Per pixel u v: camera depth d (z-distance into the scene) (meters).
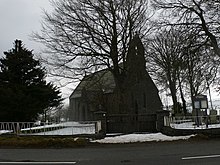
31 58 36.34
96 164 11.93
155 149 16.23
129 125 28.48
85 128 24.55
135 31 34.19
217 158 12.55
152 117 28.70
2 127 26.88
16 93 34.16
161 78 43.19
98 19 32.81
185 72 26.20
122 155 14.32
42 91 35.91
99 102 39.16
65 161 12.88
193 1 23.91
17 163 12.51
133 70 34.62
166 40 35.66
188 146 17.19
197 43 23.38
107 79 40.50
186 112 44.66
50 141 18.95
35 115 35.56
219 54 23.05
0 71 36.06
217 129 22.53
